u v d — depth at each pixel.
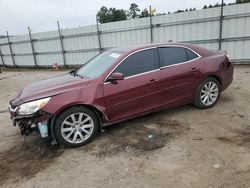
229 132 4.17
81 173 3.36
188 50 5.00
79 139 4.12
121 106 4.32
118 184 3.05
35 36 18.67
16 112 3.88
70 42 16.73
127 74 4.37
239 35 10.76
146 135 4.30
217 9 10.88
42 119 3.80
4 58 22.53
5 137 4.78
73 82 4.25
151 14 12.74
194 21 11.57
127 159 3.59
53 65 17.72
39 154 3.98
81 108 4.03
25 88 4.60
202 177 3.04
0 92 9.72
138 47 4.65
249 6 10.22
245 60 10.97
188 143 3.89
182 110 5.34
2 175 3.50
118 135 4.39
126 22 13.73
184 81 4.86
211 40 11.43
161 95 4.67
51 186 3.14
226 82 5.48
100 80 4.18
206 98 5.24
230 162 3.29
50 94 3.91
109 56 4.79
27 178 3.37
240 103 5.57
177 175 3.12
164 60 4.71
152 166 3.36
